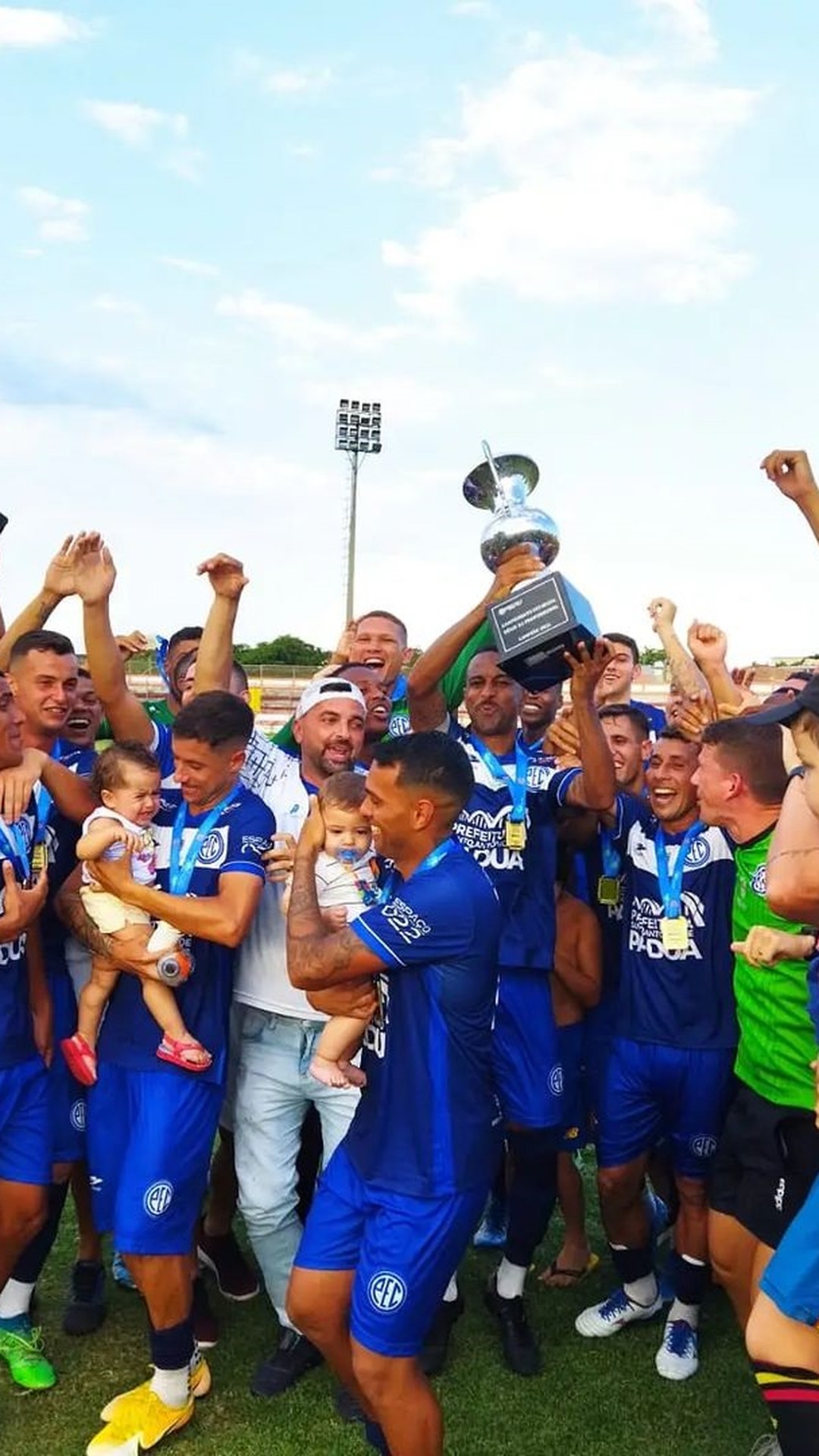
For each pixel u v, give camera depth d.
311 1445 3.61
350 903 3.62
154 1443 3.56
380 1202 2.96
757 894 3.43
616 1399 3.88
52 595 4.50
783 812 2.76
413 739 3.01
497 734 4.41
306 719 4.16
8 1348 3.92
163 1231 3.53
